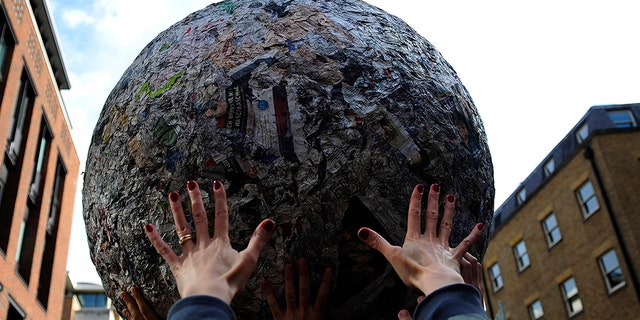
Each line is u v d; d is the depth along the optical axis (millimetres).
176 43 1960
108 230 1867
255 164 1674
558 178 17719
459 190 1856
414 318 1482
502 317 1779
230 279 1486
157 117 1800
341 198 1678
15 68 13781
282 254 1657
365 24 1958
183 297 1447
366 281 1730
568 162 17281
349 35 1884
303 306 1680
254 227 1656
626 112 17531
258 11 1956
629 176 15727
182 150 1733
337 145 1693
